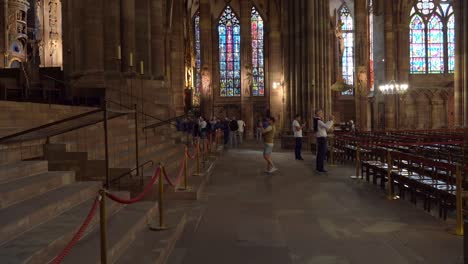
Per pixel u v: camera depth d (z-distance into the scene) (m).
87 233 5.50
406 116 45.03
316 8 25.03
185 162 9.90
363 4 42.56
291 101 25.72
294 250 6.03
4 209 5.17
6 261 3.83
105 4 16.62
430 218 7.78
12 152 7.67
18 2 37.34
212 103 48.12
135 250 5.53
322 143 14.25
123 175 9.10
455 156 9.08
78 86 15.64
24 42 38.28
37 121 9.51
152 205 7.43
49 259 4.35
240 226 7.39
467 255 4.32
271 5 48.56
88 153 9.16
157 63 19.72
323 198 9.79
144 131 14.74
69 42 17.88
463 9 26.50
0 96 11.52
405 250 5.93
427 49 45.91
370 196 9.96
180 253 5.94
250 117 47.81
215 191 10.83
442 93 44.91
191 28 49.47
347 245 6.22
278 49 48.72
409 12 44.81
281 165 16.78
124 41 17.11
